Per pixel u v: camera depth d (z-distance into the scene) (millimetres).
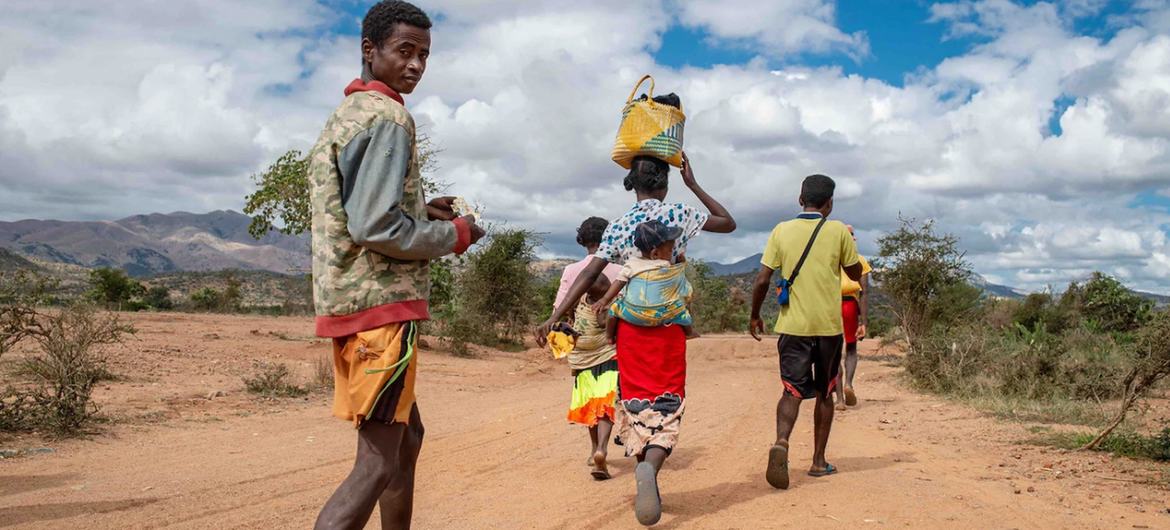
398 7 3025
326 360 14141
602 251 5160
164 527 4465
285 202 21359
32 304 7973
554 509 5031
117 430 7449
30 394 7469
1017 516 4691
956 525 4516
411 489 3311
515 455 6906
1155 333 6797
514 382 14172
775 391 12625
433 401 10945
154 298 43156
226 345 15633
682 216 5070
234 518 4680
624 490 5574
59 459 6219
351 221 2793
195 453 6625
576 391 6129
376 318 2850
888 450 6938
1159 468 6062
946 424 8500
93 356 9297
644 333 4848
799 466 6238
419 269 2971
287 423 8320
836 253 5762
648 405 4812
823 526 4520
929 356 12055
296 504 5023
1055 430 7855
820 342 5727
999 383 10750
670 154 5121
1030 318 23234
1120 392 10000
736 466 6312
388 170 2805
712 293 43406
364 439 2893
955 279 17812
